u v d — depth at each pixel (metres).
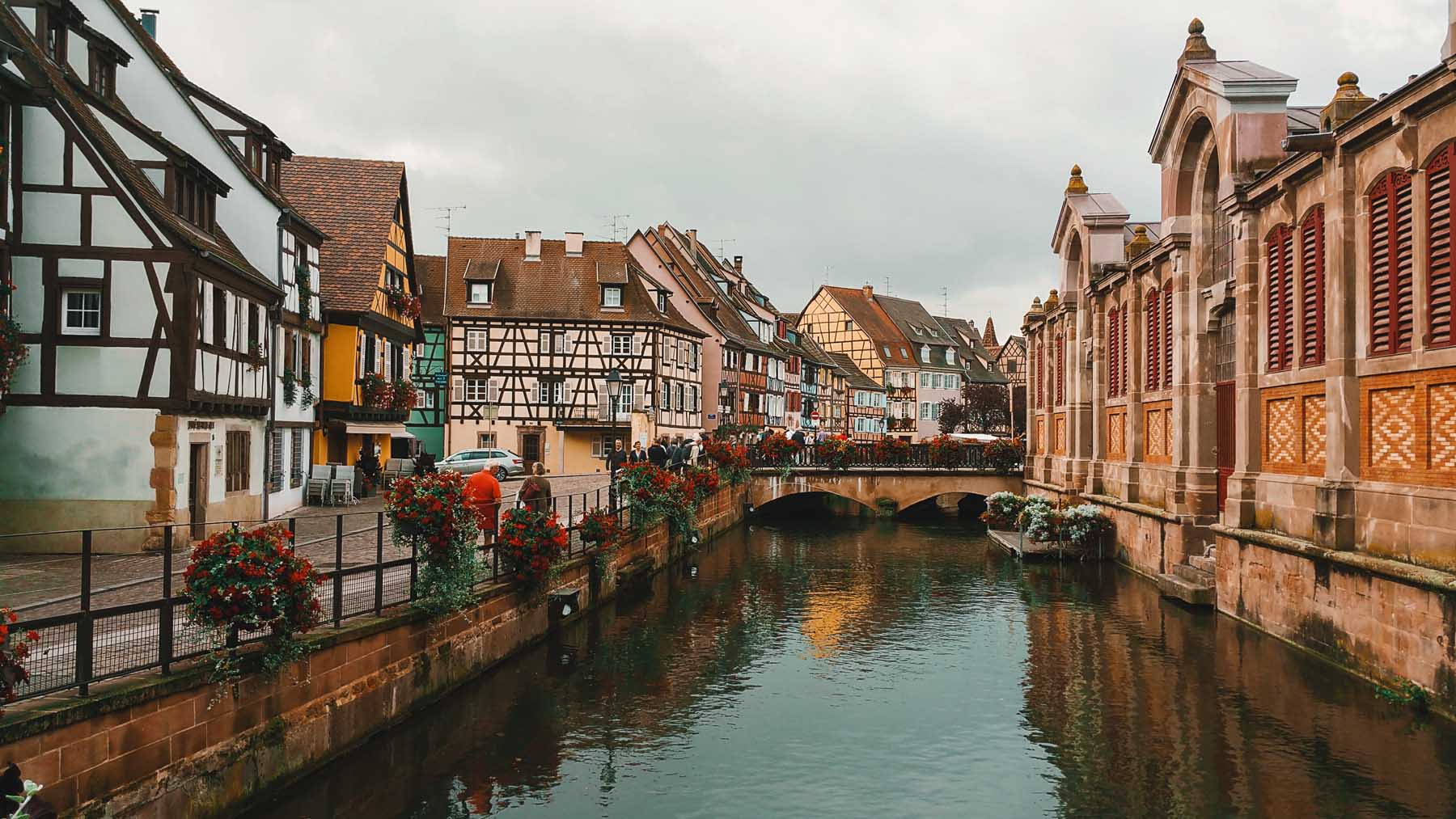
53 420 16.22
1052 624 17.94
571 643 16.62
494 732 11.76
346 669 10.34
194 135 21.48
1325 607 13.55
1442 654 10.73
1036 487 34.69
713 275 65.62
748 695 13.50
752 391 63.53
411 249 34.72
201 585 8.28
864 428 83.25
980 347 108.00
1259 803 9.25
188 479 16.98
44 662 7.45
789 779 10.34
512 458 40.16
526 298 48.56
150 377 16.33
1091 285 27.45
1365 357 12.80
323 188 32.69
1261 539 15.40
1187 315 20.27
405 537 12.03
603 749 11.23
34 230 16.20
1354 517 12.96
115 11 20.25
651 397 48.25
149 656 7.95
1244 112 17.23
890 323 89.62
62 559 7.66
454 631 13.04
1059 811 9.34
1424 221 11.47
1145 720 11.94
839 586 22.89
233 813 8.52
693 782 10.23
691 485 28.19
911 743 11.45
